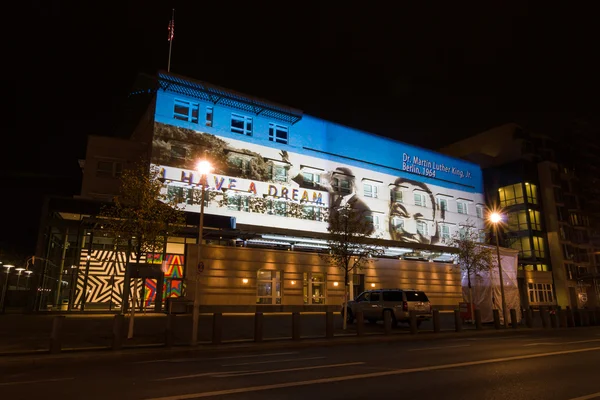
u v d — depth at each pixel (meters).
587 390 7.81
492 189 60.59
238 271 32.12
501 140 61.84
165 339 14.38
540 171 60.69
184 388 8.05
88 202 27.84
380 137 47.69
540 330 24.73
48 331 17.59
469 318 27.12
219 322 15.41
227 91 35.88
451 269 46.41
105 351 13.11
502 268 29.38
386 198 46.00
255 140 38.03
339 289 37.47
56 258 30.03
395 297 23.72
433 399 7.07
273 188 37.66
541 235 57.56
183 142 34.28
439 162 53.25
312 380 8.80
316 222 39.50
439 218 50.75
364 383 8.46
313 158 41.31
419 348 15.02
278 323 23.95
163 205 17.81
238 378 9.10
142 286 28.02
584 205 63.97
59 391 7.86
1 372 10.30
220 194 34.72
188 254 30.05
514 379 8.87
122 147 34.31
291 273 35.00
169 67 37.25
